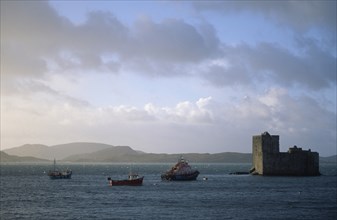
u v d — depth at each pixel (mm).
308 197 127938
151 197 130000
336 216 92562
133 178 184375
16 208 106125
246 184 175750
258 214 94812
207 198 126500
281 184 173750
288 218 90000
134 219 88812
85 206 109125
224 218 89812
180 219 88688
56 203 116125
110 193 144375
